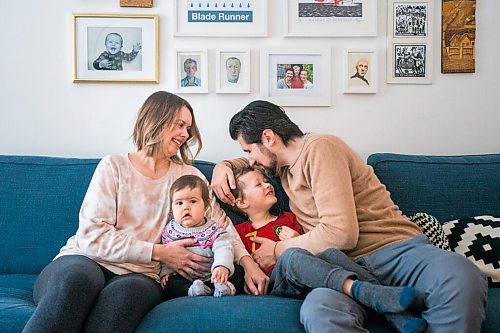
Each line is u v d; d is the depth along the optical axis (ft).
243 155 8.49
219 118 8.49
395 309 5.09
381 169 7.63
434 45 8.65
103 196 6.53
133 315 5.16
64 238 7.25
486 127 8.64
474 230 6.97
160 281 6.46
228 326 5.08
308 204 6.74
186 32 8.45
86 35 8.38
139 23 8.43
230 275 6.20
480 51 8.68
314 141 6.61
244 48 8.49
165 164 7.06
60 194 7.39
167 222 6.75
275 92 8.52
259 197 7.07
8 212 7.30
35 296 5.74
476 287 5.19
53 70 8.39
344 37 8.57
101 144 8.43
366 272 5.85
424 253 5.73
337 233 6.16
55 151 8.41
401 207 7.48
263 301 5.50
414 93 8.63
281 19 8.53
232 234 6.77
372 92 8.53
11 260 7.20
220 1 8.47
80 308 5.06
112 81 8.38
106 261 6.27
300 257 5.76
